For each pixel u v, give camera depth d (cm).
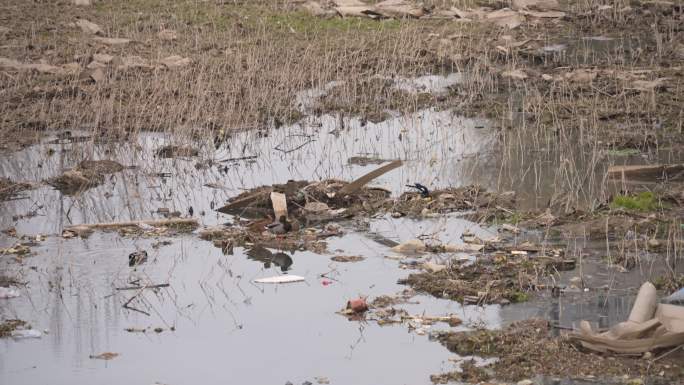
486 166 2114
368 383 1216
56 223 1844
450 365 1255
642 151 2186
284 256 1655
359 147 2291
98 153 2269
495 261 1573
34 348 1341
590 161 2125
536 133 2331
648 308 1298
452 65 2977
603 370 1213
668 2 3631
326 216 1855
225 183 2055
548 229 1722
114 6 3747
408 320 1387
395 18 3550
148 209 1908
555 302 1423
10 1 3828
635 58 2977
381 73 2884
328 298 1477
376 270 1577
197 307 1462
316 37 3281
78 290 1532
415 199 1902
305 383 1217
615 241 1661
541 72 2877
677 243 1625
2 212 1906
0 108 2592
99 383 1237
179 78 2789
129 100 2639
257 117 2486
